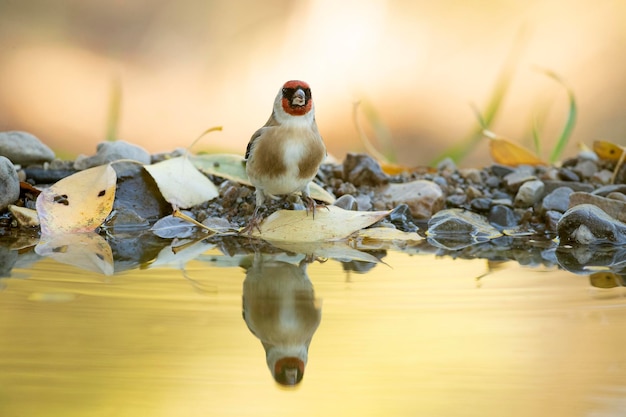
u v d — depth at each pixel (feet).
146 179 26.45
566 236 26.21
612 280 25.68
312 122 26.14
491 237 26.27
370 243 26.14
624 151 26.71
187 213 26.40
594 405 24.68
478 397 25.04
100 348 25.18
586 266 25.85
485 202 26.53
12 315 25.34
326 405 24.76
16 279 25.62
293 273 25.72
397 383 25.08
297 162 26.11
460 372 25.13
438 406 24.61
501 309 25.43
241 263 25.82
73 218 26.20
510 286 25.62
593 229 26.18
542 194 26.55
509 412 24.23
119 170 26.45
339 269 25.77
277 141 26.09
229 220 26.37
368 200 26.53
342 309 25.43
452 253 26.00
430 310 25.43
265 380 25.09
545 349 25.21
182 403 24.45
